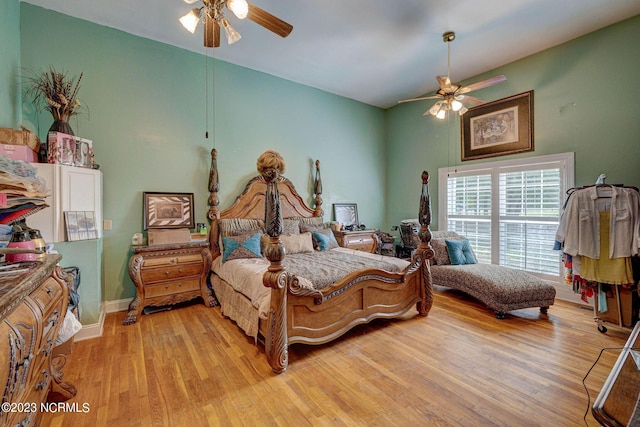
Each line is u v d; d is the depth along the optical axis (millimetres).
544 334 2664
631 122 3146
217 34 2381
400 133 5824
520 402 1731
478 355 2289
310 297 2264
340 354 2326
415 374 2035
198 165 3852
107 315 3176
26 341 1040
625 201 2688
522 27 3297
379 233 5406
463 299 3717
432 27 3273
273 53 3840
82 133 3109
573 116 3570
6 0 2482
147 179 3492
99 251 2830
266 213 2105
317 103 5062
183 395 1810
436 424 1562
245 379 1984
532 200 3963
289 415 1642
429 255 3135
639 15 3076
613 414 897
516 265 4137
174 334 2689
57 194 2469
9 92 2535
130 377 1993
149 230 3428
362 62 4105
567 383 1913
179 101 3707
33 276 1067
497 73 4293
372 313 2715
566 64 3617
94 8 2938
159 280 3207
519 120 4074
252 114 4309
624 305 2689
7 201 1329
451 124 4969
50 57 2945
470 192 4695
